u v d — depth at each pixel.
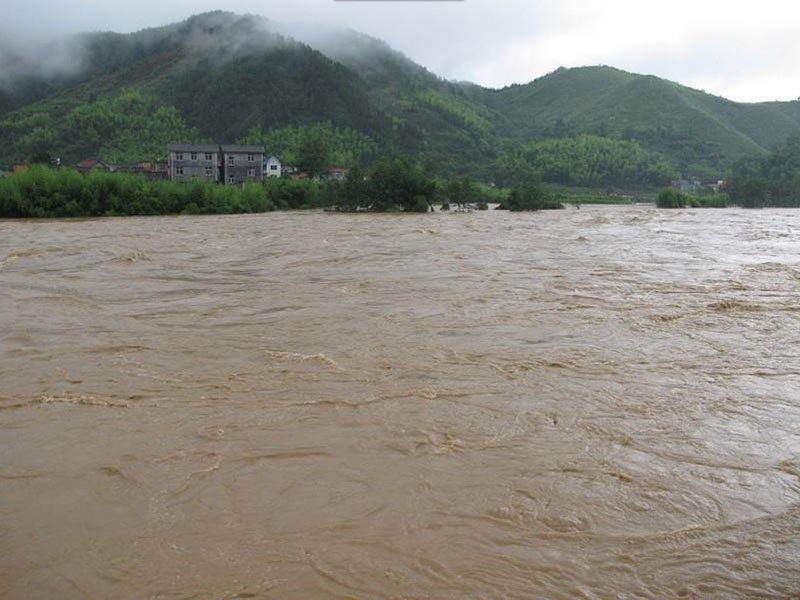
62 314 11.75
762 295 13.68
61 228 32.47
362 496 4.96
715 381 7.82
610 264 18.75
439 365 8.44
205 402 7.05
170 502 4.88
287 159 109.06
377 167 55.75
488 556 4.18
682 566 4.08
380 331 10.34
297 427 6.32
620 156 135.25
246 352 9.09
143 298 13.43
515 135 189.88
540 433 6.19
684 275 16.58
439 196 61.97
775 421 6.53
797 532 4.47
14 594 3.80
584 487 5.11
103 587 3.88
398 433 6.18
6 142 117.62
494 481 5.20
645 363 8.58
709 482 5.21
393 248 22.98
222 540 4.36
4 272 17.03
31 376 8.01
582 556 4.19
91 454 5.73
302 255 20.91
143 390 7.46
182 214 49.41
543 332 10.29
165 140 116.88
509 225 36.34
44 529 4.52
